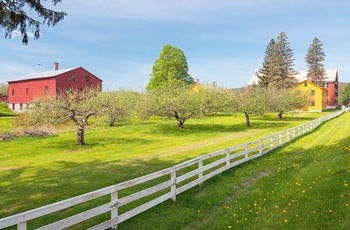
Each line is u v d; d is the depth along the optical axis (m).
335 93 82.06
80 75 49.78
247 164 12.93
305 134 23.05
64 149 18.42
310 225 5.48
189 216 7.04
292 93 50.53
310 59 75.56
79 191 9.40
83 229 6.34
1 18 7.68
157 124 33.47
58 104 19.39
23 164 14.09
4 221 4.26
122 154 16.62
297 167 11.23
